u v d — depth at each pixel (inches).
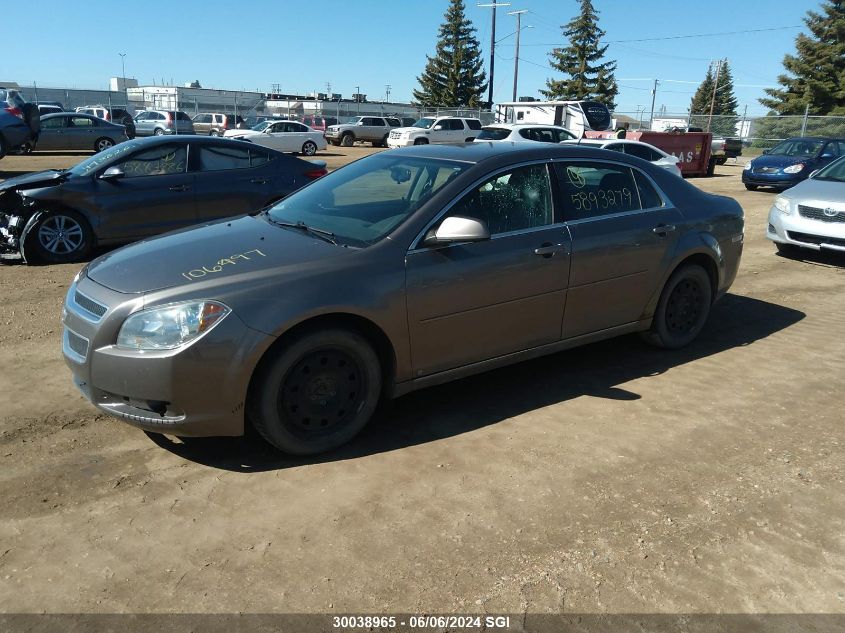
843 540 112.2
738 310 249.6
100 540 108.4
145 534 110.2
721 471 132.9
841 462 137.4
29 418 149.1
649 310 186.5
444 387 172.7
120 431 144.6
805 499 123.9
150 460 133.2
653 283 183.5
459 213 147.9
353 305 130.5
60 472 128.0
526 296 156.7
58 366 179.0
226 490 123.3
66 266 291.3
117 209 301.6
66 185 291.9
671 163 658.8
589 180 173.9
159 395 120.3
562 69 2399.1
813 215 324.2
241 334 121.3
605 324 177.2
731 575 103.0
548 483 127.1
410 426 150.0
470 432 147.5
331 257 134.6
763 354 200.8
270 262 132.1
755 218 493.0
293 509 117.6
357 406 138.2
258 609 94.2
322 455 136.2
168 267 132.3
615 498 122.6
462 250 145.9
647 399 166.7
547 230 160.7
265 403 126.0
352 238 143.9
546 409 159.9
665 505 120.9
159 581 99.4
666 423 153.5
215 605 94.9
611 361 193.0
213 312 120.7
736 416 157.8
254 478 127.3
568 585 100.0
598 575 102.3
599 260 168.6
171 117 1343.5
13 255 297.1
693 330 201.5
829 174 357.4
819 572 104.3
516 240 154.5
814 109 1857.8
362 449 139.2
